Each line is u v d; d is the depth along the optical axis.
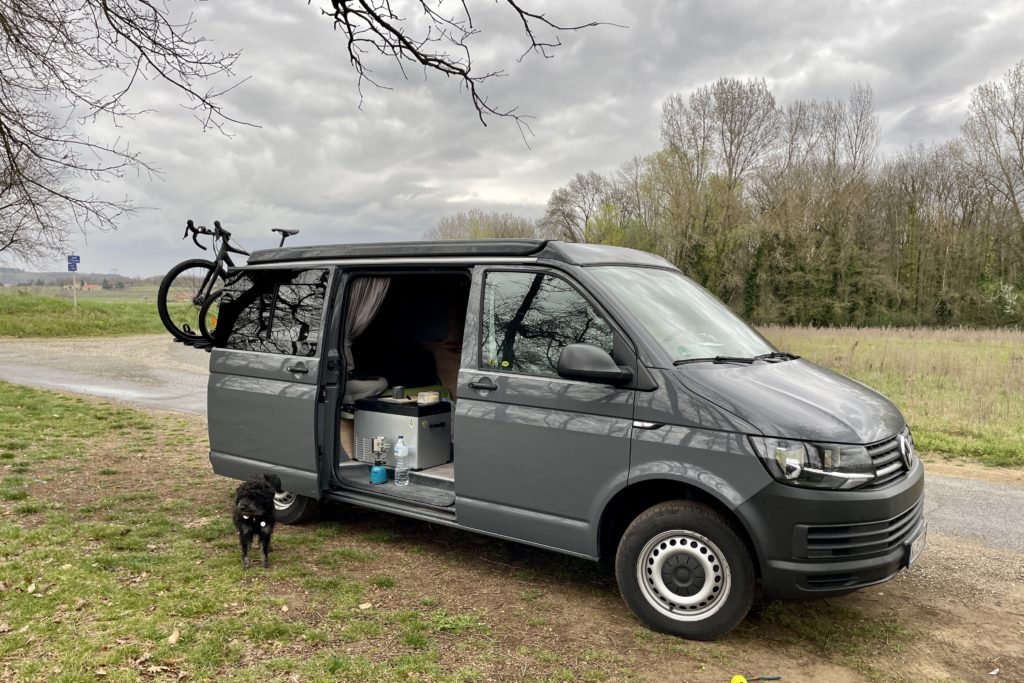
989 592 4.93
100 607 4.21
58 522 5.89
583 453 4.34
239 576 4.83
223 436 6.39
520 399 4.62
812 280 47.38
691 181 50.53
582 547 4.37
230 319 6.50
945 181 51.41
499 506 4.73
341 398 5.88
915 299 49.03
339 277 5.84
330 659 3.65
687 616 4.06
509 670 3.63
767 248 48.03
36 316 32.84
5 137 6.00
